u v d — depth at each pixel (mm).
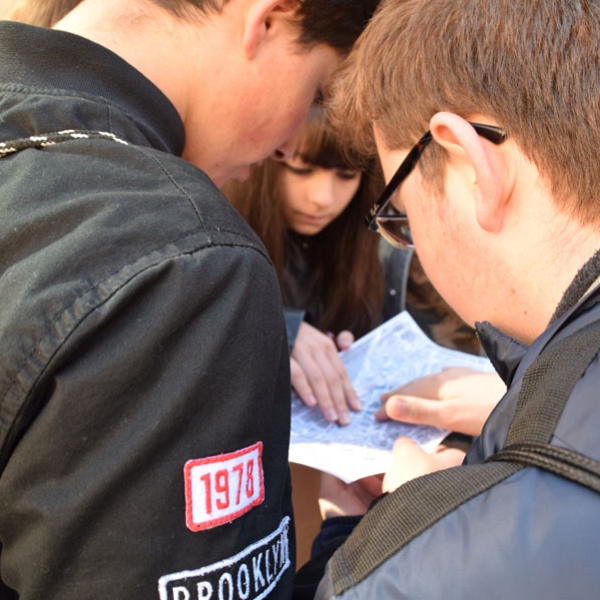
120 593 556
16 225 580
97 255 546
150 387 546
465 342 1896
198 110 829
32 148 632
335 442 1199
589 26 632
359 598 510
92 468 540
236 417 577
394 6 786
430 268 828
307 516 1450
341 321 1766
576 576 448
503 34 658
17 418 541
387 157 854
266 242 1580
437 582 484
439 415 1194
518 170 674
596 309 548
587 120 626
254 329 590
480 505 495
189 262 553
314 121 1414
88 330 525
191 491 560
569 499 465
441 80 709
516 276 704
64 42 689
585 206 643
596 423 477
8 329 536
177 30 777
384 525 534
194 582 569
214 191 636
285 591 657
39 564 554
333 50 899
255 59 817
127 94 715
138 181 605
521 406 545
